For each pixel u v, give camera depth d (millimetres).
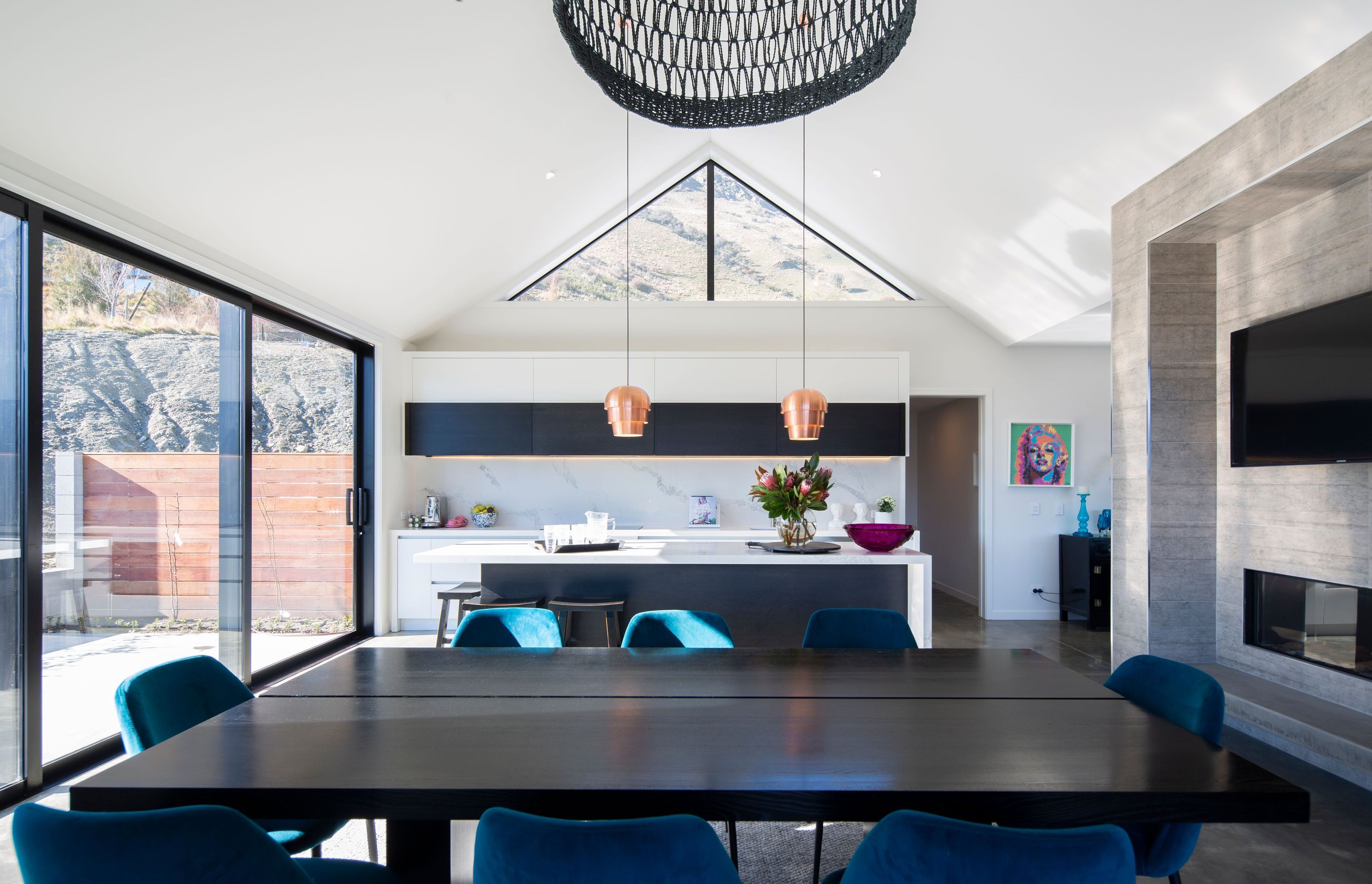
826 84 1962
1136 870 1651
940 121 4184
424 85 3406
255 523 4297
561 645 2686
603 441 6148
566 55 3822
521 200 5086
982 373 6695
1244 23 2773
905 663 2332
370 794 1379
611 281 6703
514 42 3506
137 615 3322
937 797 1369
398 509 6141
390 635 5762
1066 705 1902
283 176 3498
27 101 2461
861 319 6664
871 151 4887
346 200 3945
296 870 1273
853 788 1380
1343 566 3217
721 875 1181
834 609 2912
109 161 2863
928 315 6688
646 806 1366
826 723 1754
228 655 3988
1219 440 3973
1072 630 6164
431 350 6613
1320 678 3367
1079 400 6707
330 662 2355
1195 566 3982
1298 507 3459
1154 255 3977
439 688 2051
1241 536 3809
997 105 3822
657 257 6711
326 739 1646
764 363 6242
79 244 3018
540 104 4121
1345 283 3152
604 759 1521
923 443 8820
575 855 1136
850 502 6520
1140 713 1844
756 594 3986
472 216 4910
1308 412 3252
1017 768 1481
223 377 3967
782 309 6672
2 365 2662
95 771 3025
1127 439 4172
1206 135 3377
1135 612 4094
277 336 4582
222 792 1386
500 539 5980
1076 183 4152
